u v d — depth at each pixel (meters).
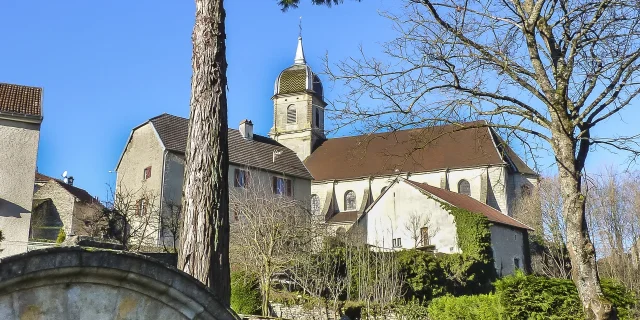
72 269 4.36
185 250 8.54
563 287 15.13
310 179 47.59
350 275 24.69
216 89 9.16
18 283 4.16
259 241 23.75
